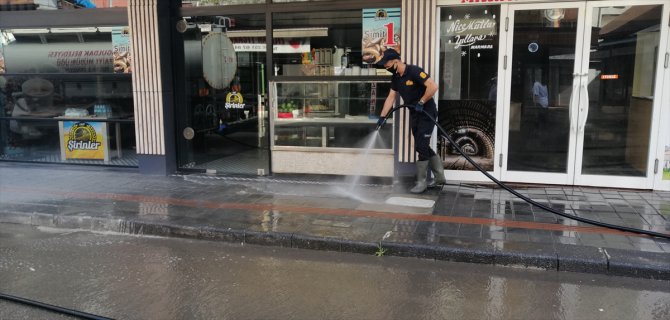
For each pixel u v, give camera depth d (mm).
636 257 4742
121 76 8805
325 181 7855
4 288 4523
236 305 4164
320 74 7805
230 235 5660
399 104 7352
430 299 4242
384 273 4789
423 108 6746
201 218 6102
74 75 8992
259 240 5566
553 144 7246
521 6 7031
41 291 4457
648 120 6930
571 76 7066
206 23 8273
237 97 8422
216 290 4453
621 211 6102
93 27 8750
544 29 7043
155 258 5230
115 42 8688
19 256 5309
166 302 4230
